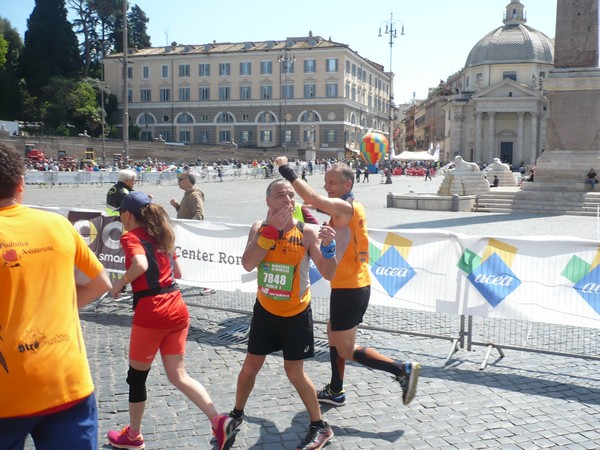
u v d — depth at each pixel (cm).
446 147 9262
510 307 573
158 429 420
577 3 2209
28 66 7231
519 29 8644
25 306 235
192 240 732
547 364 563
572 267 548
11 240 237
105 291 277
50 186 3453
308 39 8250
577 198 2181
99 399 470
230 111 8306
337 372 458
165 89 8475
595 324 542
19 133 5997
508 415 447
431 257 603
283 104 8112
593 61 2230
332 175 430
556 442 403
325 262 375
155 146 6756
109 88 8569
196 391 379
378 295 627
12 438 235
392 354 589
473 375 533
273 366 547
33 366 234
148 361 382
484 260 581
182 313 391
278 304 381
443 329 668
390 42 5059
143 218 386
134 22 9294
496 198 2320
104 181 3784
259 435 412
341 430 420
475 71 8744
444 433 416
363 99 8944
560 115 2300
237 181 4800
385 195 3269
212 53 8256
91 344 606
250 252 382
